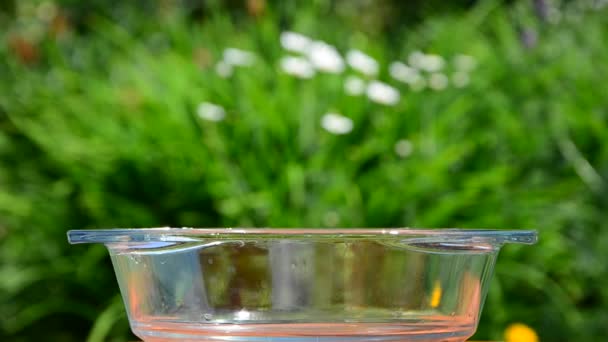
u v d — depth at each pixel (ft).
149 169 10.48
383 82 12.40
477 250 2.79
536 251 10.56
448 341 2.79
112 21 16.98
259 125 10.57
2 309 10.99
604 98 12.70
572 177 11.65
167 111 10.98
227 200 10.10
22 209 10.75
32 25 16.15
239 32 14.19
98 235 2.79
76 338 11.02
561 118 12.11
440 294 2.72
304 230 2.64
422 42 15.87
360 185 10.35
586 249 11.10
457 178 10.69
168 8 15.56
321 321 2.63
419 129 11.09
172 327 2.72
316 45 11.80
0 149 11.43
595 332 10.87
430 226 9.96
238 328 2.64
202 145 10.48
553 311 10.73
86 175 10.64
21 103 12.32
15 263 10.87
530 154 11.67
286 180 10.14
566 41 14.15
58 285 10.84
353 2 20.10
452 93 12.07
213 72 11.82
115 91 11.60
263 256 2.63
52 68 13.42
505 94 12.71
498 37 15.06
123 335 10.36
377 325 2.64
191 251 2.66
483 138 11.24
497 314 10.22
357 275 2.63
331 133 10.63
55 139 11.07
